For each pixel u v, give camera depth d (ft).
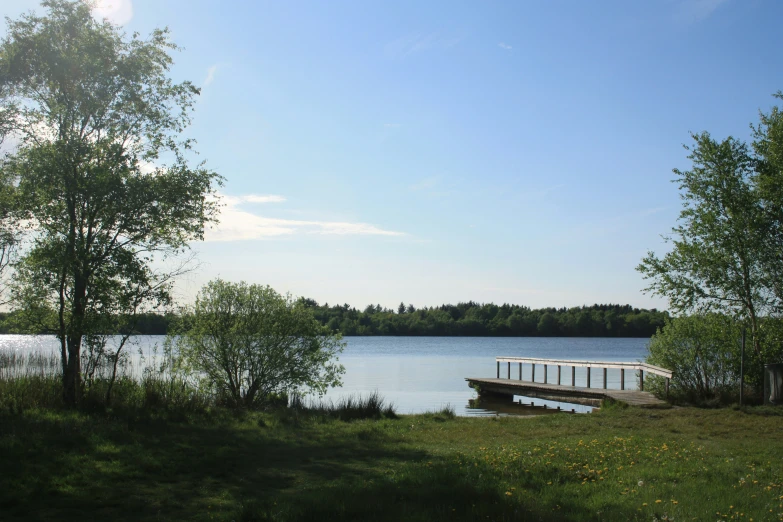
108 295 49.80
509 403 81.05
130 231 51.26
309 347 62.90
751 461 31.53
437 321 419.54
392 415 56.80
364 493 23.58
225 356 60.23
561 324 388.37
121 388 52.75
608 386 106.42
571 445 37.24
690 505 21.86
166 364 58.59
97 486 25.36
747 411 54.08
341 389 98.68
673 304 65.57
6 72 48.19
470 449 37.22
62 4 50.57
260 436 40.06
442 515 20.51
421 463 31.32
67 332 48.14
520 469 28.68
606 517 20.53
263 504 22.44
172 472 28.55
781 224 61.11
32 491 23.76
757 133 64.03
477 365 162.81
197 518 21.40
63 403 47.19
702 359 65.05
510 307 436.76
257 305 62.80
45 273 48.83
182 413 47.24
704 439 41.09
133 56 52.90
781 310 62.08
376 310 458.50
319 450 36.04
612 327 375.45
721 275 62.80
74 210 50.31
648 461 31.40
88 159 49.65
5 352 62.13
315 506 21.45
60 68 49.06
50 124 50.42
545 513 20.77
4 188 48.60
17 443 31.50
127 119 53.21
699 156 64.13
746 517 20.42
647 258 66.85
